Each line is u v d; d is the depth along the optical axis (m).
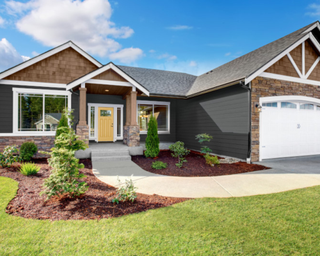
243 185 5.27
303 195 4.45
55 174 4.02
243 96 8.38
